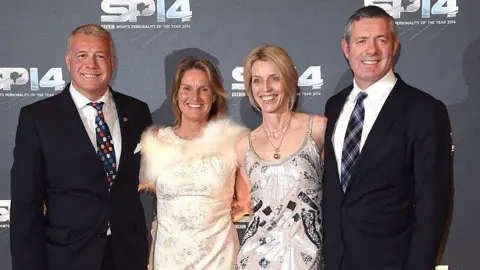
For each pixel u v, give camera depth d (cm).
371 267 226
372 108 235
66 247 263
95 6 327
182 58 330
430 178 217
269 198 250
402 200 226
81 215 263
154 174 277
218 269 272
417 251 218
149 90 332
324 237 241
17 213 258
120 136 276
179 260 269
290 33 327
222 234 275
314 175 251
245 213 290
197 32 329
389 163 224
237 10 327
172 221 273
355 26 234
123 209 270
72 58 265
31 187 259
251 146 263
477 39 322
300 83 329
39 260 262
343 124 242
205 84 278
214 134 280
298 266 244
